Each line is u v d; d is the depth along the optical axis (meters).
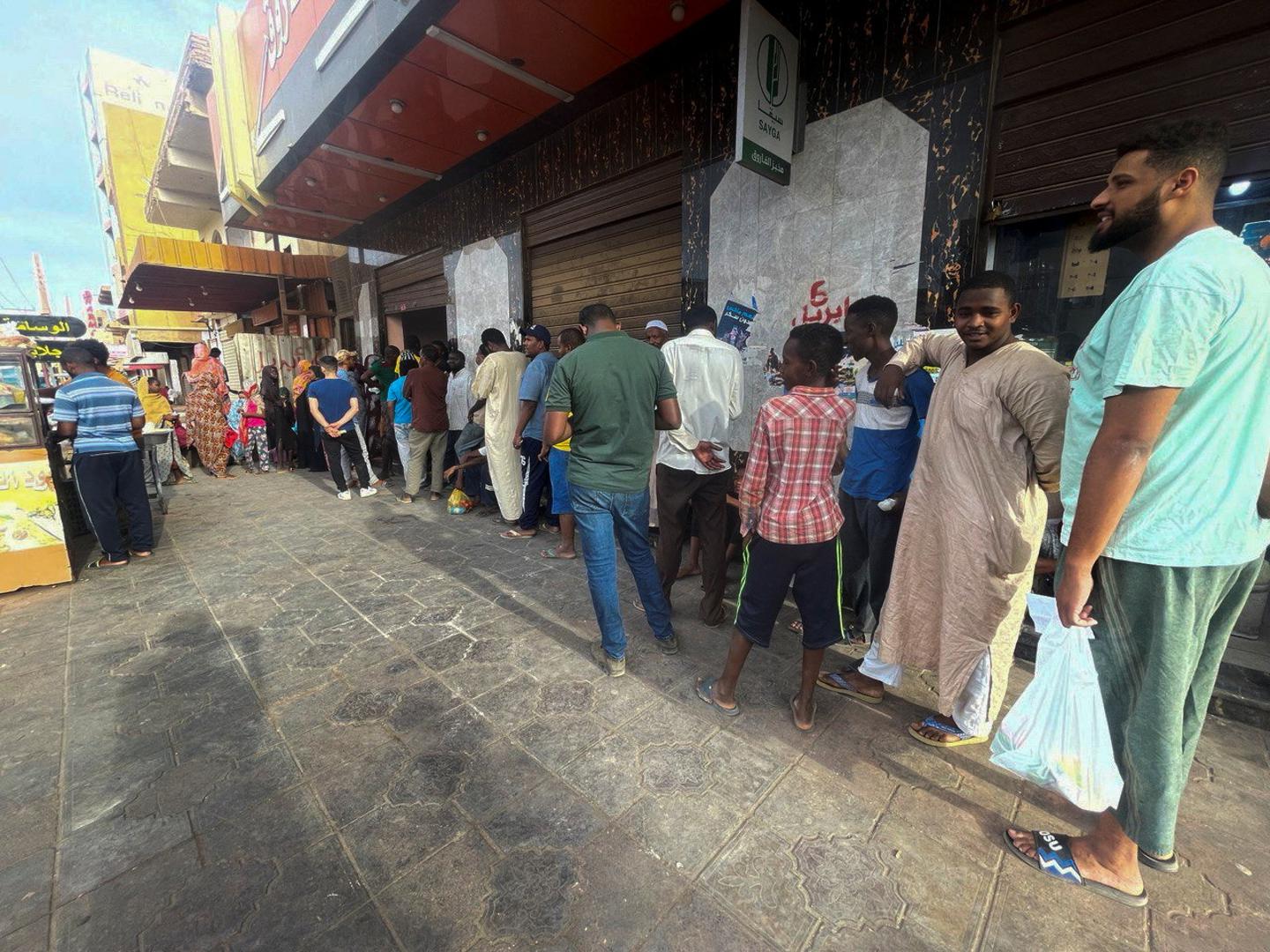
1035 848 1.64
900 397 2.27
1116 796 1.45
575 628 3.09
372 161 5.98
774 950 1.38
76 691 2.54
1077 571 1.34
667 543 3.14
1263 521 1.31
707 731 2.22
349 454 6.53
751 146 3.22
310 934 1.43
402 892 1.54
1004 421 1.80
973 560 1.91
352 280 9.48
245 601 3.51
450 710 2.36
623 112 4.69
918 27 3.04
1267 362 1.22
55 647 2.96
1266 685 2.29
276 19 5.39
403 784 1.94
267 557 4.34
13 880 1.59
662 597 2.79
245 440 8.43
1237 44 2.21
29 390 3.66
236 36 6.54
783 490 2.07
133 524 4.37
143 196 18.89
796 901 1.51
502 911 1.49
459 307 7.07
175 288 10.48
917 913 1.48
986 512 1.87
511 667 2.69
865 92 3.27
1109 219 1.36
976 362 1.90
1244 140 2.24
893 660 2.20
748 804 1.85
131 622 3.24
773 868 1.61
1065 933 1.43
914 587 2.13
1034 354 1.80
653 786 1.92
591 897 1.52
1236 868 1.61
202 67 9.59
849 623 3.06
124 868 1.62
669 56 4.10
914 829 1.76
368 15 3.97
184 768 2.03
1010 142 2.83
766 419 2.07
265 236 14.18
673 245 4.59
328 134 5.33
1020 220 2.90
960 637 1.98
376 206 7.65
